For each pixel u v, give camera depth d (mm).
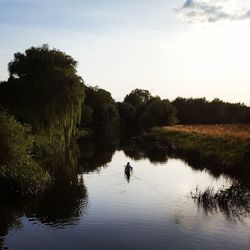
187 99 151750
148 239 23469
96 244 22656
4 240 23125
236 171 44500
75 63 59312
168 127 103938
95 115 125250
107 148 76625
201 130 84062
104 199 32500
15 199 31766
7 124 37969
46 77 53469
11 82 54594
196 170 47688
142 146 81375
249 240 23344
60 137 59844
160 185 38406
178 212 28828
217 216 27812
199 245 22578
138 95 181000
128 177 42781
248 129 82688
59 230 24875
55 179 40844
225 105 147125
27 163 37719
